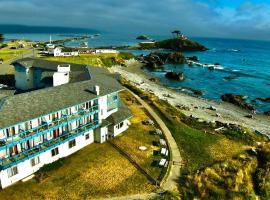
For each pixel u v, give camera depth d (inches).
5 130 1547.7
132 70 5492.1
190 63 6624.0
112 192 1615.4
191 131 2480.3
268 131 2849.4
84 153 1998.0
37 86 2938.0
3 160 1535.4
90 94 2034.9
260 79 5226.4
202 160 2028.8
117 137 2239.2
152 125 2498.8
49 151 1811.0
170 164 1913.1
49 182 1670.8
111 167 1849.2
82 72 2600.9
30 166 1711.4
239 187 1771.7
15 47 6569.9
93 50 6481.3
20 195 1549.0
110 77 2640.3
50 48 6550.2
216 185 1752.0
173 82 4751.5
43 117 1739.7
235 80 5078.7
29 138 1637.6
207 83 4800.7
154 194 1615.4
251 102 3811.5
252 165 2025.1
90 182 1691.7
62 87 1953.7
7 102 1612.9
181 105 3459.6
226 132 2551.7
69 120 1877.5
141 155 2004.2
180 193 1644.9
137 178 1752.0
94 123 2086.6
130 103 3036.4
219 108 3491.6
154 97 3395.7
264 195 1793.8
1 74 3690.9
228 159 2059.5
